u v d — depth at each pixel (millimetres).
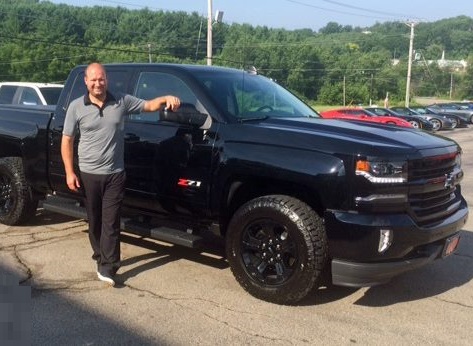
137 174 5465
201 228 5328
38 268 5441
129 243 6336
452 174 4961
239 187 5031
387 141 4562
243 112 5230
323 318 4520
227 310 4594
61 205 6191
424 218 4578
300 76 105250
